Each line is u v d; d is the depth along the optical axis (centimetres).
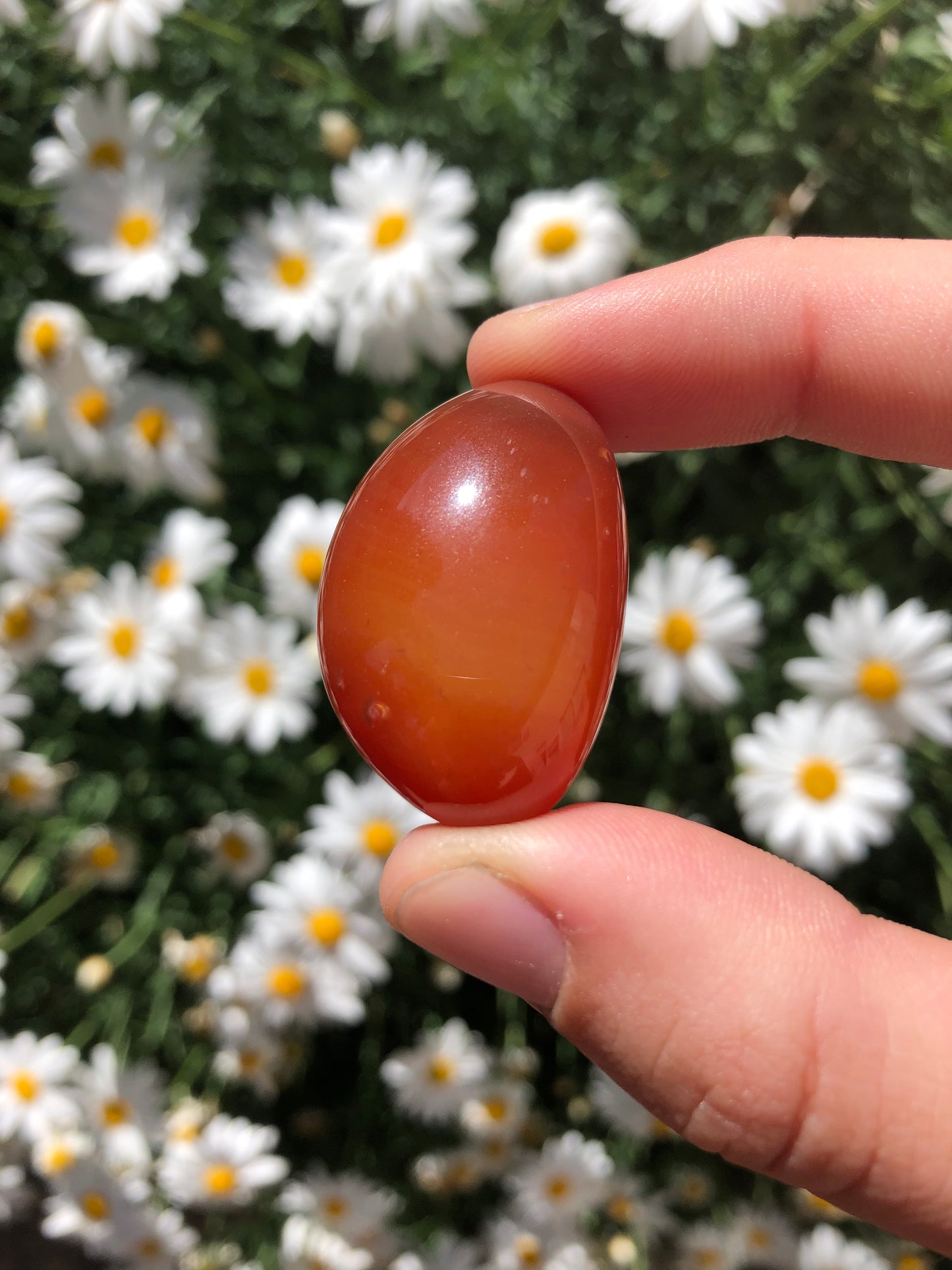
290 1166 18
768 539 15
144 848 17
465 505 7
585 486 7
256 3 15
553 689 6
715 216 15
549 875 7
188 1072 17
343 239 14
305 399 17
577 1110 16
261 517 17
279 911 14
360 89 15
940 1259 16
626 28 15
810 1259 15
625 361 9
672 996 7
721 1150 7
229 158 16
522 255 13
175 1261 16
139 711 18
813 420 10
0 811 17
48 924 18
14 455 15
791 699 15
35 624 15
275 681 14
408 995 17
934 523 14
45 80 17
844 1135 7
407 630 6
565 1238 16
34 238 17
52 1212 16
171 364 17
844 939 7
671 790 16
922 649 12
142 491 15
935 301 9
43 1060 16
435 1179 16
